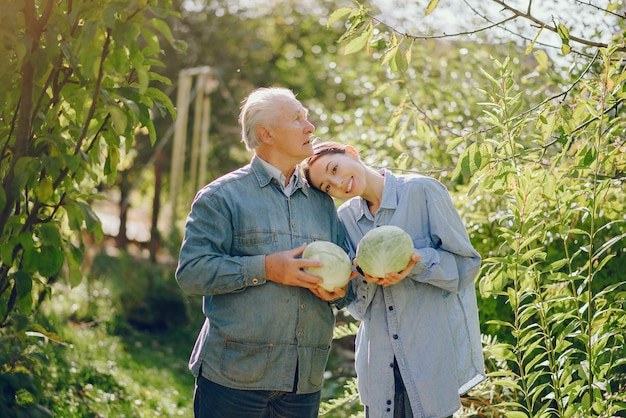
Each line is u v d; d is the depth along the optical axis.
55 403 5.01
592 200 3.73
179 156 11.14
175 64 13.84
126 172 13.86
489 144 3.73
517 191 3.56
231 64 13.95
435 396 3.31
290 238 3.30
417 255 3.20
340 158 3.36
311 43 14.03
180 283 3.22
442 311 3.39
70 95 3.29
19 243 3.24
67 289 9.07
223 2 14.40
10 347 3.57
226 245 3.24
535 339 4.43
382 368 3.40
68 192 3.30
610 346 4.05
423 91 6.95
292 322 3.23
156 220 12.81
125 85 3.33
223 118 14.03
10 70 3.17
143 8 2.97
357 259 3.25
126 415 5.59
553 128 3.67
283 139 3.25
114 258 10.91
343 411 5.96
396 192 3.44
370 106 7.43
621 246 4.43
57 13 3.12
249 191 3.29
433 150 5.95
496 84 3.80
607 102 3.68
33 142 3.26
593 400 3.59
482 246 4.80
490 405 4.24
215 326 3.26
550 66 5.43
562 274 3.62
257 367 3.20
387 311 3.39
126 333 9.23
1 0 3.05
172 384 7.16
